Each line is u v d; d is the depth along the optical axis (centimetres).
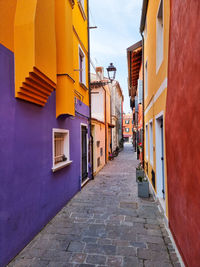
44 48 326
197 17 184
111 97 1858
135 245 318
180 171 259
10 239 278
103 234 356
